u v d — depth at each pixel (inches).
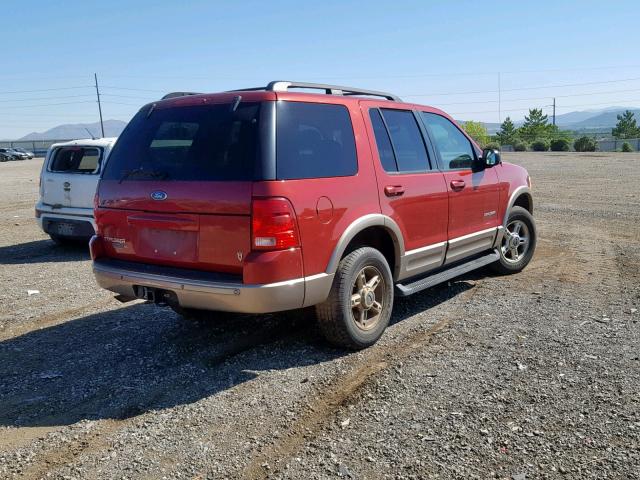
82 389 172.2
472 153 252.8
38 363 193.3
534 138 3243.1
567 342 194.1
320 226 172.9
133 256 186.5
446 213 227.1
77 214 373.4
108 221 191.5
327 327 185.9
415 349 192.7
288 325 220.4
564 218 484.4
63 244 416.5
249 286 161.2
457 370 174.6
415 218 210.7
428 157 224.5
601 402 152.3
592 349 187.6
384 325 200.5
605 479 120.4
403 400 157.1
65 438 144.6
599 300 242.2
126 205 185.2
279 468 128.5
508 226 284.7
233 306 164.7
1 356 200.7
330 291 181.0
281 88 175.6
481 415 147.6
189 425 148.6
